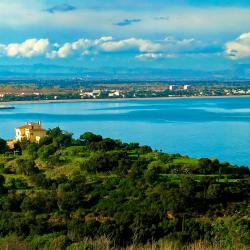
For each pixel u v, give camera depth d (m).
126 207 106.75
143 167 138.62
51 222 98.69
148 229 82.44
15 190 126.62
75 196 112.50
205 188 115.31
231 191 115.31
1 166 155.62
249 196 116.38
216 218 102.12
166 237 76.50
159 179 125.12
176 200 106.25
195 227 80.50
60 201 110.38
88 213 107.69
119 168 137.38
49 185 129.38
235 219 90.50
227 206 110.12
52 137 187.62
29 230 91.94
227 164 142.00
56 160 155.88
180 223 87.06
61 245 60.75
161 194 110.31
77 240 63.31
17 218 97.62
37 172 148.25
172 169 137.12
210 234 65.25
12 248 46.06
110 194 116.94
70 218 104.25
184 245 45.56
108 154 145.00
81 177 130.12
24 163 149.25
